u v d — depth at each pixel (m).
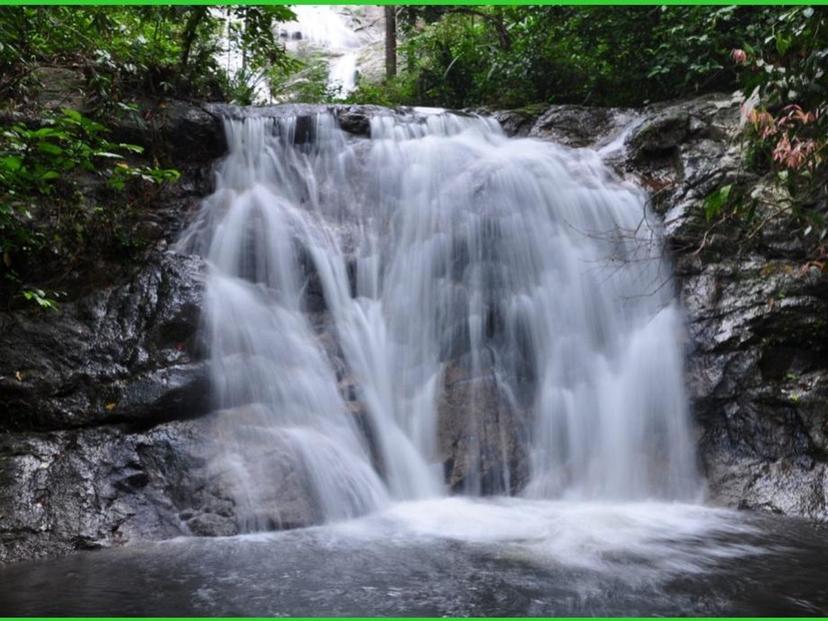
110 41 7.66
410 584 3.71
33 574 3.87
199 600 3.50
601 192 7.16
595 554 4.23
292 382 5.58
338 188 7.11
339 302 6.36
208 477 4.79
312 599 3.51
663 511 5.32
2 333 5.20
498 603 3.47
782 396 5.88
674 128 7.58
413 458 5.66
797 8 5.05
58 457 4.69
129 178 6.52
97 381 5.13
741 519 5.13
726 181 6.91
